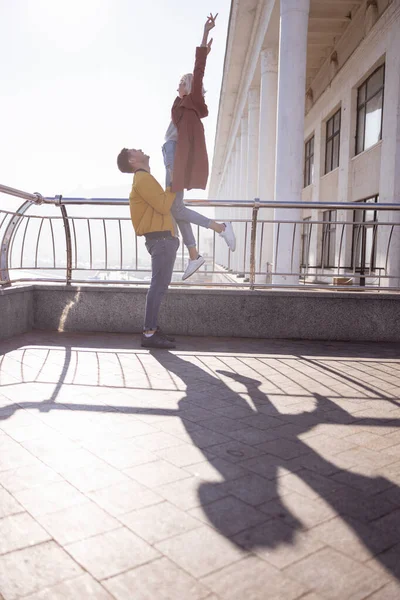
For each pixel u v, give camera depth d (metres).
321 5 14.23
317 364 4.68
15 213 5.80
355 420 3.08
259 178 16.19
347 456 2.52
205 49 5.06
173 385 3.82
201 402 3.40
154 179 5.03
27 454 2.46
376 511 1.97
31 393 3.50
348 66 15.24
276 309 6.15
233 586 1.51
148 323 5.34
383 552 1.70
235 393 3.64
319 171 19.38
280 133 10.35
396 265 10.92
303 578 1.55
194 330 6.23
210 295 6.18
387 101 11.80
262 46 15.76
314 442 2.70
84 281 6.38
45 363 4.46
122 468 2.33
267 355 5.10
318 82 19.72
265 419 3.08
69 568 1.59
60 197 6.12
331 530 1.83
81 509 1.95
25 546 1.71
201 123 5.16
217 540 1.75
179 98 5.28
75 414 3.08
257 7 15.65
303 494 2.11
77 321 6.36
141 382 3.88
